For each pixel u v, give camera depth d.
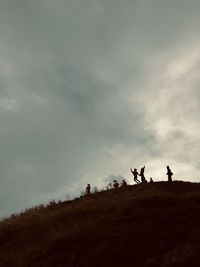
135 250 23.34
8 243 28.19
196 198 32.25
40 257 24.20
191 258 21.66
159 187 38.88
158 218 27.72
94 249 23.94
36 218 32.59
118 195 37.84
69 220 30.64
